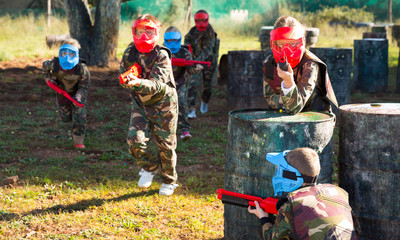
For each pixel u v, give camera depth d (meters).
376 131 3.24
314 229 2.63
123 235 3.98
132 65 4.29
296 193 2.77
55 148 6.69
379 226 3.33
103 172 5.68
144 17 4.13
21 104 9.54
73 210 4.46
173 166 4.75
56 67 6.14
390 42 20.14
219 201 4.84
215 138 7.44
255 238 3.45
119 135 7.43
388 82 12.94
